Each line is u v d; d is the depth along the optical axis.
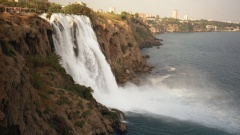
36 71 42.72
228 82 87.38
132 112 52.62
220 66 117.50
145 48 170.88
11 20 42.19
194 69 107.69
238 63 127.56
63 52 56.47
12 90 24.44
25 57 42.09
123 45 97.38
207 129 47.38
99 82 63.72
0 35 36.00
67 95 40.72
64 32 57.78
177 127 47.09
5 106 22.80
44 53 48.03
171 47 183.38
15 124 24.05
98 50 70.06
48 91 39.47
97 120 39.88
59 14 60.09
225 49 191.00
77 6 77.38
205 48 190.25
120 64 85.94
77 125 37.41
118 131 43.34
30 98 29.67
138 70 96.69
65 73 48.38
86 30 69.12
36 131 28.98
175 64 117.38
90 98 45.81
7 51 27.25
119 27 103.00
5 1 62.88
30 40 44.78
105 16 111.19
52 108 35.97
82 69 59.69
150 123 47.78
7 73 24.22
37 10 63.31
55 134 32.69
